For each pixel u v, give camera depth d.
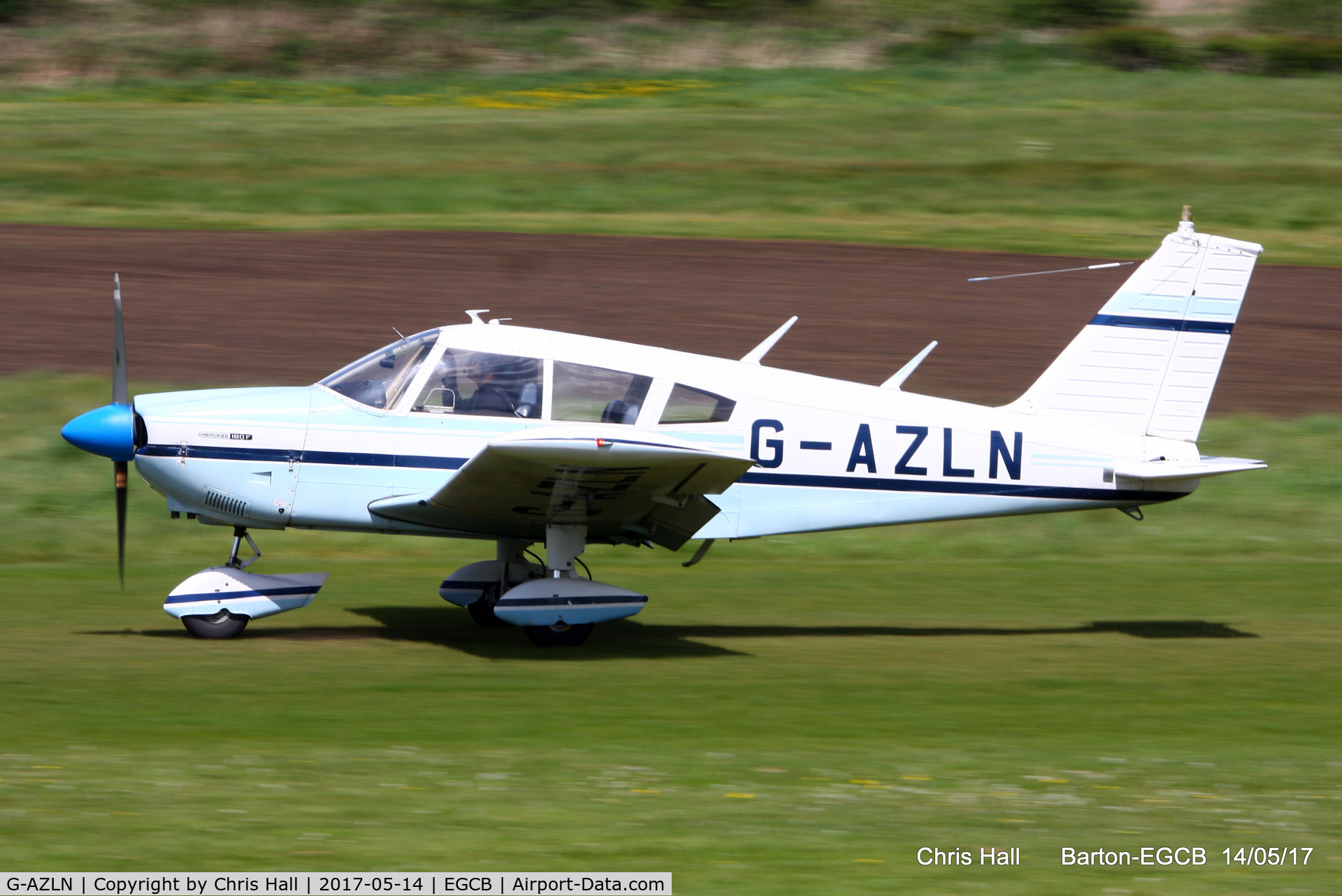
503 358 25.81
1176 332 28.64
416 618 28.84
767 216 72.25
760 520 27.11
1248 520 40.12
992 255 65.94
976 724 21.34
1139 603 32.00
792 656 26.08
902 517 27.77
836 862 15.13
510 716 20.98
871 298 58.81
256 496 25.39
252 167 77.12
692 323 54.09
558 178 77.31
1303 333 57.19
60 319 51.78
